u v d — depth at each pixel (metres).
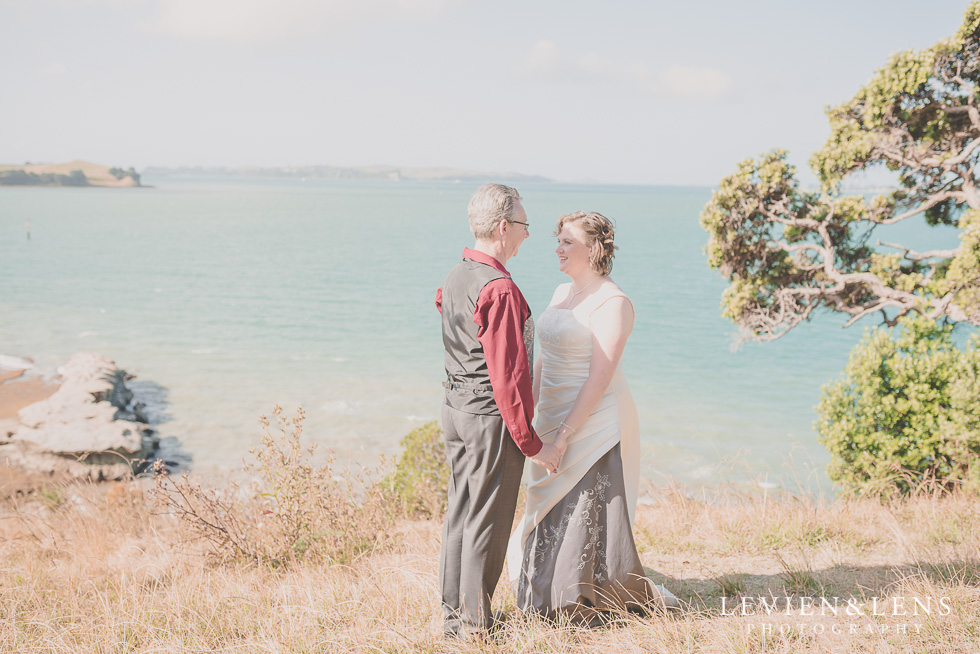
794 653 2.61
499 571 2.87
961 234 8.45
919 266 9.81
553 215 128.00
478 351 2.71
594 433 2.91
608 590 2.90
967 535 4.20
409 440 7.47
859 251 10.23
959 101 8.93
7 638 3.06
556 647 2.72
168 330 28.45
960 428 6.73
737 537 4.35
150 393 19.05
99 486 12.38
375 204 173.62
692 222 115.56
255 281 43.69
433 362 23.59
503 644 2.79
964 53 8.69
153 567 4.43
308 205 162.38
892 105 8.98
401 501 6.41
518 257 62.03
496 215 2.67
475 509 2.78
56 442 13.59
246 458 13.98
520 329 2.60
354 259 57.28
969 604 2.90
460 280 2.74
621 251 64.94
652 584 3.00
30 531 5.86
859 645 2.65
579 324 2.96
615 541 2.88
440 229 92.44
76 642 3.04
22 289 38.31
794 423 17.55
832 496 7.25
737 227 10.24
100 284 40.91
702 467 13.62
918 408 7.05
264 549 4.41
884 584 3.36
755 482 6.15
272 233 82.31
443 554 2.92
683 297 39.94
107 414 15.51
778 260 10.58
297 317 32.06
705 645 2.74
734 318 10.78
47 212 115.69
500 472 2.75
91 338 26.47
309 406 17.97
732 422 17.55
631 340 28.52
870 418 7.34
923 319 7.72
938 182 9.41
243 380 20.64
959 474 6.72
